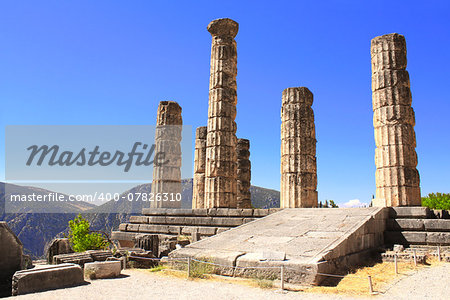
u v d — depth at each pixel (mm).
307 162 21172
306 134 21484
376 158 19203
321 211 16625
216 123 22297
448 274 10867
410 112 18859
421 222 15188
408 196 17984
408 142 18484
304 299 8141
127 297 8414
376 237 14586
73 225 25219
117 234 23531
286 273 9734
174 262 12039
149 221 22719
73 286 9648
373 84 19719
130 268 12859
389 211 16234
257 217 19000
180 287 9414
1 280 10961
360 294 8586
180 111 28000
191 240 18703
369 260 12766
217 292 8820
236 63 23500
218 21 23094
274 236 13281
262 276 10086
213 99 22672
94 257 12680
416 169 18609
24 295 8609
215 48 23156
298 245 11625
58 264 10852
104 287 9477
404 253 13219
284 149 21703
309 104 22078
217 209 20375
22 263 11664
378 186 18891
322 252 10500
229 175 21969
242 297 8320
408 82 19141
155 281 10219
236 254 11305
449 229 14633
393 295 8586
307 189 20891
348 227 13156
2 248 11133
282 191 21469
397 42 19188
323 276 9633
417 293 8805
